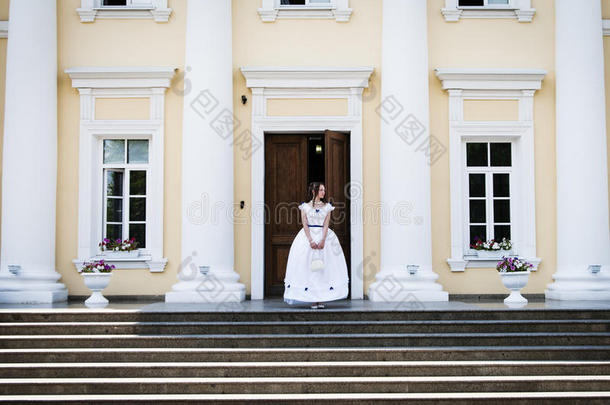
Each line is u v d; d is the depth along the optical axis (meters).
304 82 10.70
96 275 9.45
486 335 7.59
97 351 7.22
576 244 10.34
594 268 10.15
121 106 10.75
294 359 7.21
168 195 10.69
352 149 10.69
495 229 10.92
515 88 10.77
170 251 10.64
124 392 6.58
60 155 10.70
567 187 10.46
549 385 6.63
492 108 10.82
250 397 6.38
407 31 10.33
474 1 11.21
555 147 10.78
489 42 10.92
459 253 10.66
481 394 6.45
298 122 10.70
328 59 10.86
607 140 10.96
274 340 7.51
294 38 10.88
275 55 10.85
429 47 10.91
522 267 9.52
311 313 8.12
